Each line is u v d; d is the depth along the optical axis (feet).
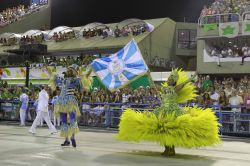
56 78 28.60
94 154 24.32
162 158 23.44
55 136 37.06
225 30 70.90
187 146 22.95
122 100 52.60
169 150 24.63
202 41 74.38
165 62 90.79
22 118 53.67
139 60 27.94
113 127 51.47
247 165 21.50
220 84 59.41
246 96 43.50
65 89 27.37
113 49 85.51
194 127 22.97
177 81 24.91
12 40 106.01
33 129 40.11
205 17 73.82
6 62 96.73
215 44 75.20
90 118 53.47
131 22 91.30
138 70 27.68
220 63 71.77
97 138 35.88
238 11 71.10
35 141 31.60
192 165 21.17
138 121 23.73
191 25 95.76
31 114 59.11
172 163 21.67
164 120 23.08
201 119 23.02
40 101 40.60
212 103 46.09
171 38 94.48
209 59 73.10
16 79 84.28
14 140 31.94
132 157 23.48
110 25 100.48
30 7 128.36
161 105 24.11
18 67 83.92
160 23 90.53
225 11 72.33
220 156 25.27
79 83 27.61
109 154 24.52
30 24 123.03
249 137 42.16
